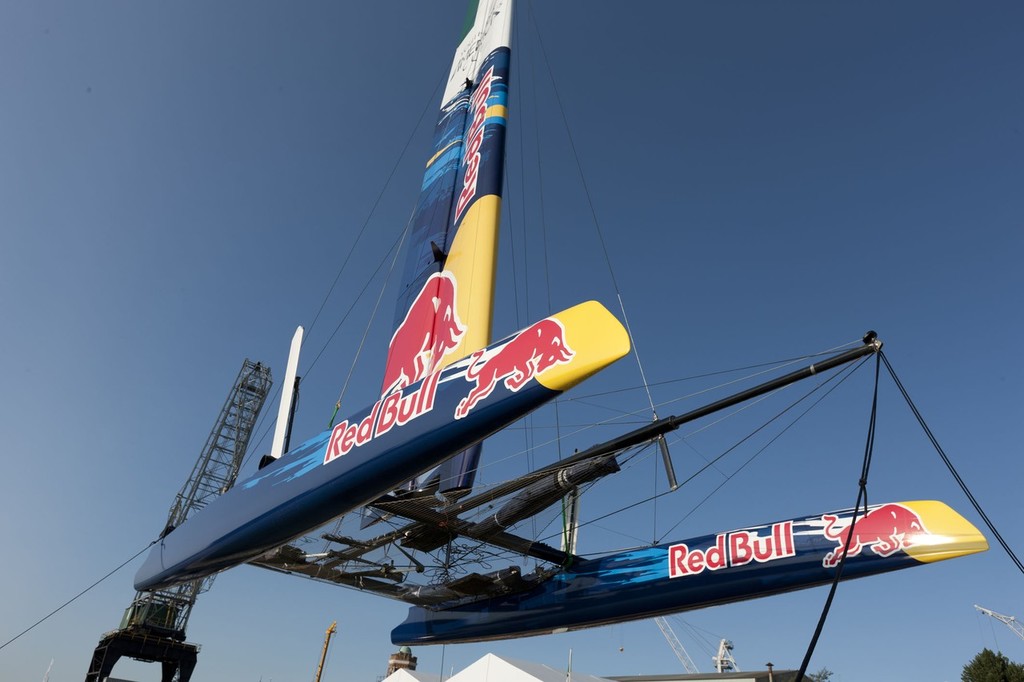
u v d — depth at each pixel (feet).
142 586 36.47
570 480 28.45
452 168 42.34
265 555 33.35
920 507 27.58
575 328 19.19
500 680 89.86
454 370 22.47
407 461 22.30
